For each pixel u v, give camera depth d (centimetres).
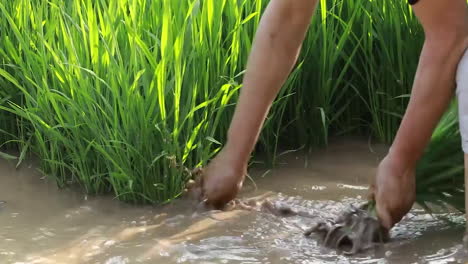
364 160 270
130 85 246
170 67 243
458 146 224
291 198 247
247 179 259
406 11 281
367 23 279
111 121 241
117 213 240
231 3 262
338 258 216
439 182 225
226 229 230
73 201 247
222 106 245
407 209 219
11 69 272
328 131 285
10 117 273
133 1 250
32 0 272
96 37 246
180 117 245
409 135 212
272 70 228
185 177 246
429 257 215
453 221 230
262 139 266
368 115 286
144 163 241
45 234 229
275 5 225
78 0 256
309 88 277
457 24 206
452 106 226
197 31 255
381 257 216
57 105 246
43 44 253
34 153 271
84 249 222
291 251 220
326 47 276
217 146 260
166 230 230
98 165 248
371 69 278
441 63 208
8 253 220
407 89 281
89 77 249
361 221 220
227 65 260
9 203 246
